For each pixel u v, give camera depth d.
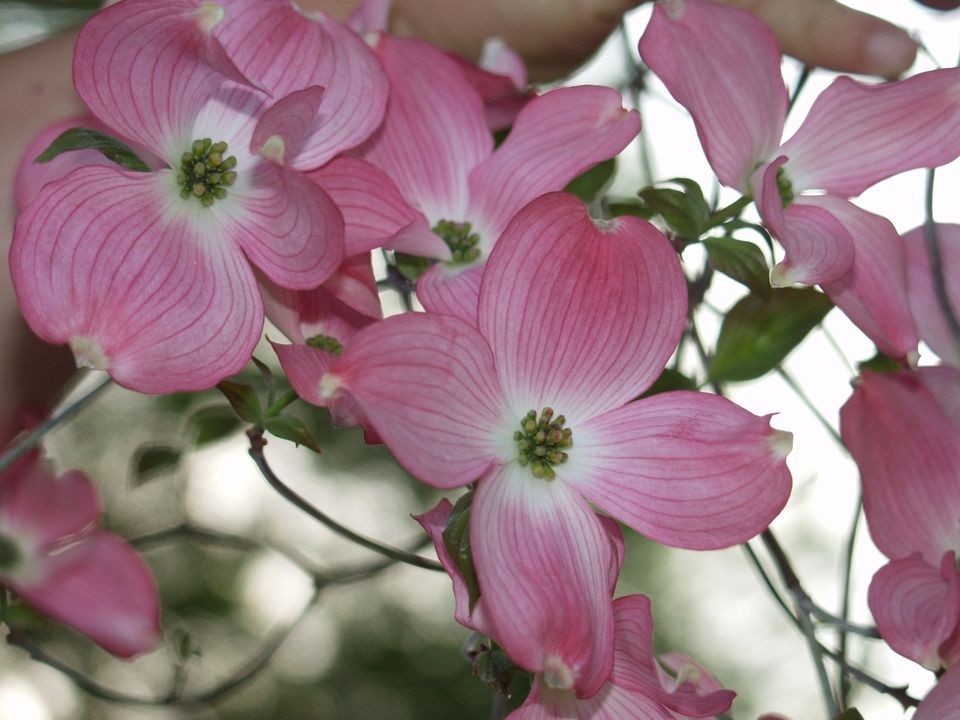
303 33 0.41
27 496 0.45
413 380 0.39
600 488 0.41
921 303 0.46
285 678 1.34
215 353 0.40
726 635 1.40
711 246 0.44
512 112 0.46
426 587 1.41
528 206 0.40
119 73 0.40
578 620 0.39
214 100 0.41
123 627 0.45
